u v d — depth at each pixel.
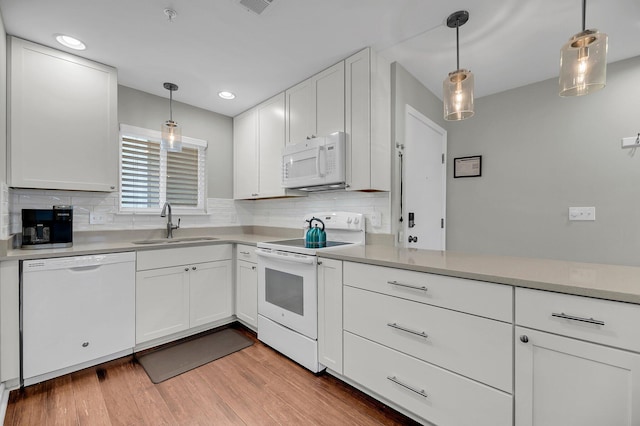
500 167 2.86
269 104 2.98
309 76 2.53
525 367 1.10
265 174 3.02
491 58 2.26
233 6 1.67
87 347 1.99
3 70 1.81
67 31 1.90
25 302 1.77
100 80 2.29
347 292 1.75
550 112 2.60
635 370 0.89
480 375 1.21
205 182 3.30
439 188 3.02
